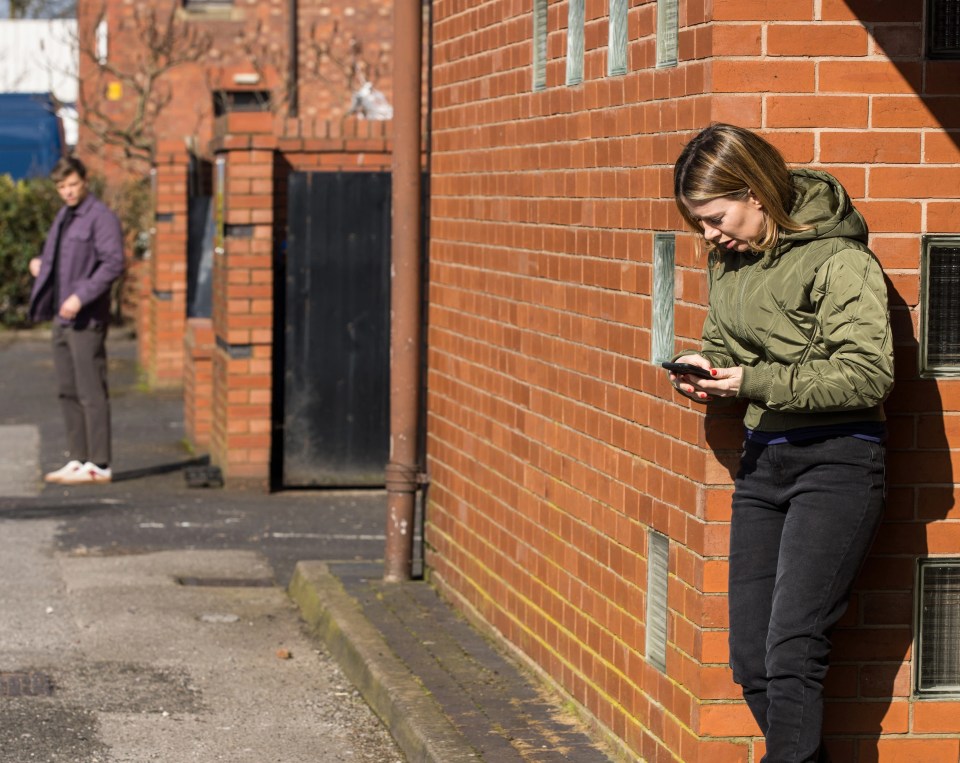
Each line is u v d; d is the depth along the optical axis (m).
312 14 28.14
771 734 4.58
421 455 11.45
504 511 7.57
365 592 8.88
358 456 13.45
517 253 7.32
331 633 8.26
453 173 8.49
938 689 5.20
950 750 5.21
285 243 14.21
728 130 4.47
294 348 13.28
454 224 8.48
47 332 26.67
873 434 4.52
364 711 7.16
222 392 13.64
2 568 10.09
